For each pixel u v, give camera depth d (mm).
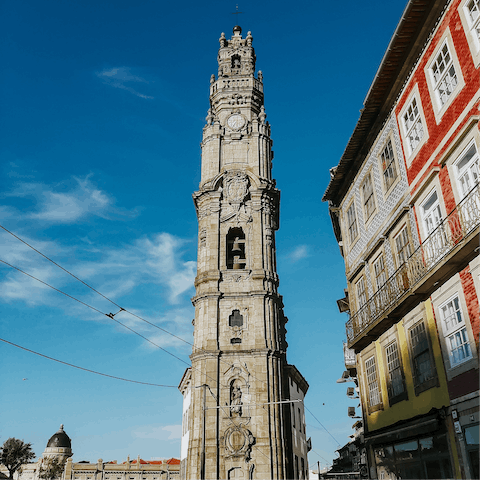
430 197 17172
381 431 19672
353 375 33344
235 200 42156
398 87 19500
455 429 14766
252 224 41656
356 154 23625
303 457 51250
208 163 44406
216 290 39094
